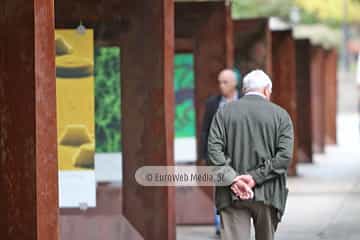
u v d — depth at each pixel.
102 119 32.22
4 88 20.09
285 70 53.94
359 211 41.53
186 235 34.38
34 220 19.80
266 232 22.55
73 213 29.56
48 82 19.70
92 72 28.69
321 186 52.31
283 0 131.88
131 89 28.81
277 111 22.33
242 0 119.50
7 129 20.14
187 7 37.19
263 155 22.17
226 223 22.45
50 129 19.77
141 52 28.67
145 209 28.91
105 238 29.31
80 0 28.92
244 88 22.80
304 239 33.66
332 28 177.88
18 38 19.83
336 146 85.25
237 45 44.59
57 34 28.69
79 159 28.92
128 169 29.09
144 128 28.75
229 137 22.36
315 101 73.50
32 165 19.75
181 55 38.16
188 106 38.00
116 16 28.86
